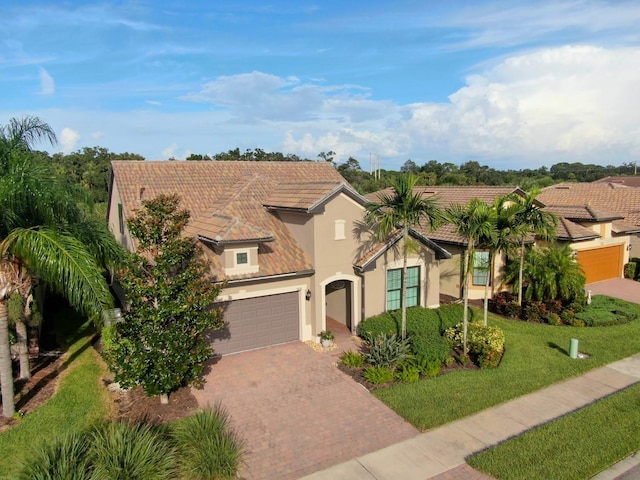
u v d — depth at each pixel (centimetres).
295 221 1895
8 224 1192
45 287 2203
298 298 1828
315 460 1070
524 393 1380
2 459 1065
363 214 1856
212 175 2367
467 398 1340
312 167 2694
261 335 1767
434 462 1054
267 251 1809
